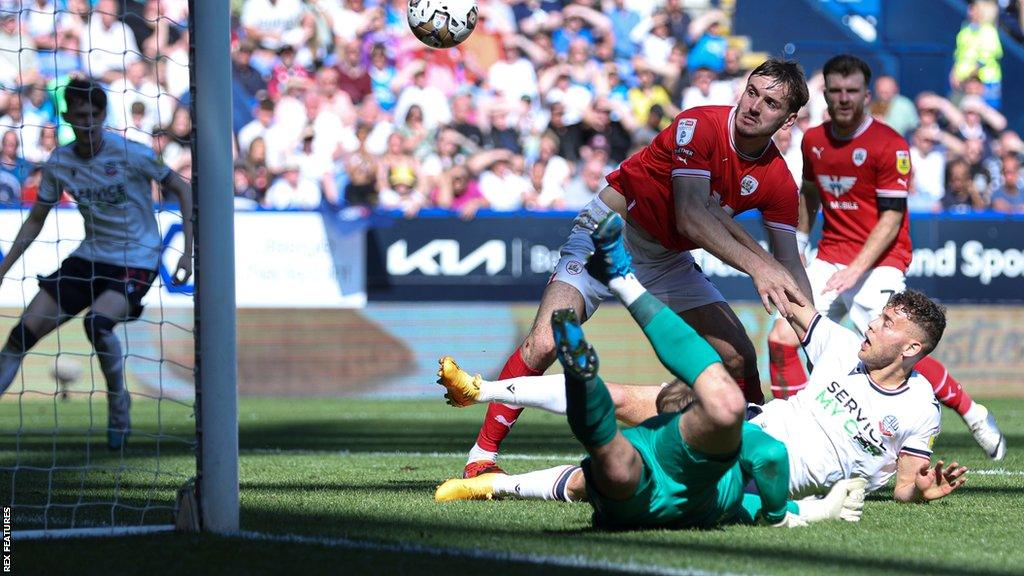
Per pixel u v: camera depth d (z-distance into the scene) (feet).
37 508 40.37
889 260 65.46
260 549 31.22
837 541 33.47
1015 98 144.87
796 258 48.29
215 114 34.09
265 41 127.54
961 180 131.54
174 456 62.80
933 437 42.68
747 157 45.98
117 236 66.33
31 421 89.30
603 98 131.44
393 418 93.40
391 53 129.90
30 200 110.83
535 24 134.82
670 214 47.34
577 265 47.78
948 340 119.24
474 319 115.75
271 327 114.42
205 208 33.94
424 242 115.24
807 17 143.02
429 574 27.81
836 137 65.31
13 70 121.29
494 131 128.57
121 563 29.30
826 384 41.60
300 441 73.87
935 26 145.18
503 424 46.39
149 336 111.96
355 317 115.03
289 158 122.93
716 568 28.76
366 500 42.22
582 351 30.27
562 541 32.53
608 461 32.09
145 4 127.03
